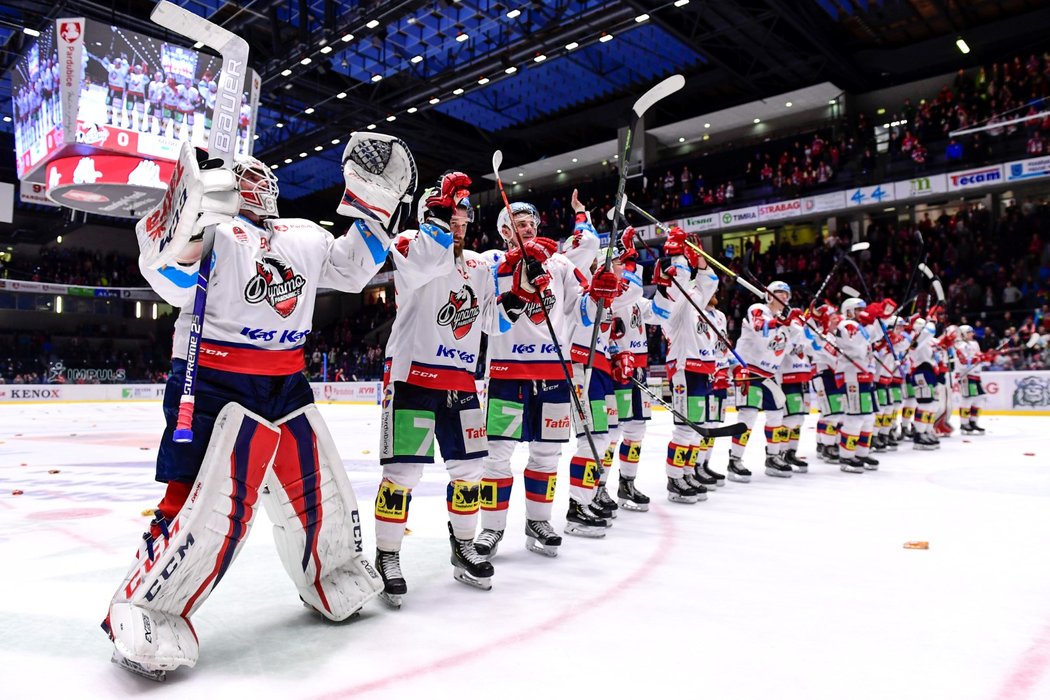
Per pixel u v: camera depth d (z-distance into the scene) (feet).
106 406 78.07
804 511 16.97
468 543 11.10
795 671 7.53
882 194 66.54
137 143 54.85
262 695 7.06
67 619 9.40
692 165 87.61
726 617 9.28
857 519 15.87
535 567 11.98
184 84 56.59
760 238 85.20
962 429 39.19
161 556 7.68
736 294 76.23
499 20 64.23
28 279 108.47
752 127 87.25
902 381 32.48
